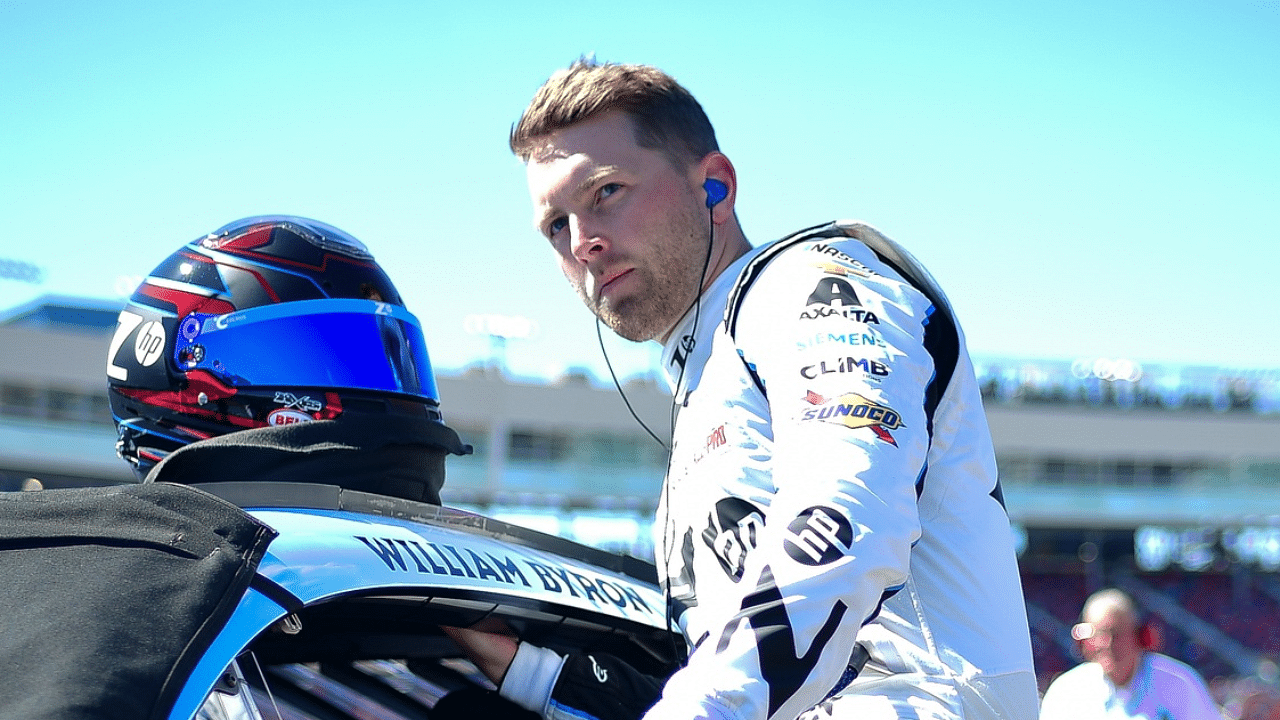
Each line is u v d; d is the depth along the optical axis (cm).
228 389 142
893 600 115
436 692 138
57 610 91
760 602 94
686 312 132
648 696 143
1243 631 2781
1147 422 2841
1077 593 2919
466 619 129
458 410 2611
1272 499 2872
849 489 97
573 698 137
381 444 134
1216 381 2941
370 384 145
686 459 122
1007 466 2923
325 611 118
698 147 131
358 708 124
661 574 132
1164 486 2934
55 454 2297
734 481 114
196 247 149
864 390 102
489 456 2647
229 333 142
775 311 112
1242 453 2845
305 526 114
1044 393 2927
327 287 147
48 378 2283
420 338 156
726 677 90
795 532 96
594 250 128
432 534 131
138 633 90
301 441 130
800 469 100
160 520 100
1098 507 2917
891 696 112
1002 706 114
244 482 121
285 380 142
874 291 110
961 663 113
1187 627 2792
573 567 149
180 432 144
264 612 100
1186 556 2919
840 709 112
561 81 130
